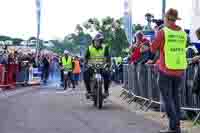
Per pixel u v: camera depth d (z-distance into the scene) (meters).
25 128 9.84
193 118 11.05
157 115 12.12
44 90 23.47
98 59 14.20
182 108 11.15
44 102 15.52
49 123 10.55
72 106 14.34
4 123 10.50
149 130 9.67
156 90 12.85
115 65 31.41
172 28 9.27
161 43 9.16
